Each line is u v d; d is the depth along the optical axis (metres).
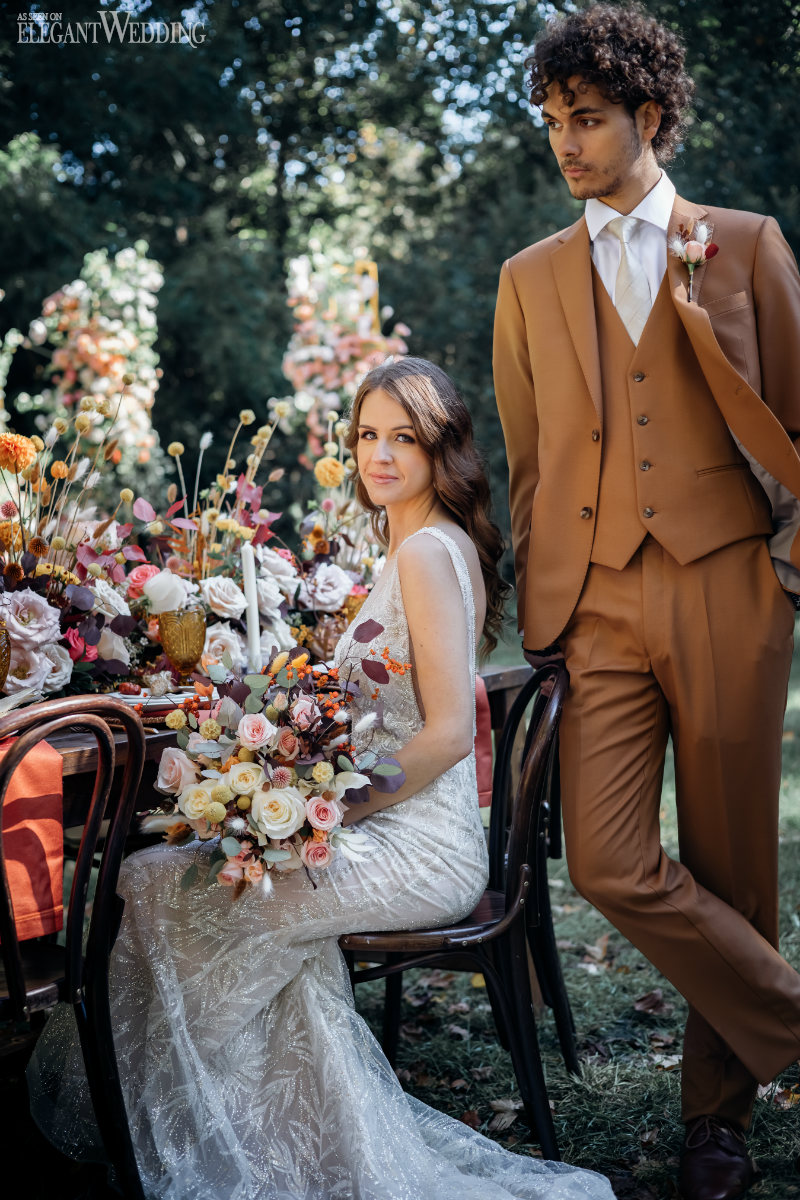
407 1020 2.95
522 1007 2.14
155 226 12.40
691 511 2.10
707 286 2.10
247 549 2.59
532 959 2.88
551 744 2.09
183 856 2.04
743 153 8.81
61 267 10.93
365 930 2.02
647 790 2.18
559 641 2.30
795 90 8.46
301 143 13.83
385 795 2.06
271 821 1.87
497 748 2.62
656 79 2.06
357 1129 1.89
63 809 1.98
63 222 11.02
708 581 2.11
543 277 2.27
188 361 11.95
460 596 2.10
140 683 2.46
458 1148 2.04
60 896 1.79
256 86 13.18
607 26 2.03
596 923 3.49
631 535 2.14
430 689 2.06
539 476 2.38
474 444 2.30
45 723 1.61
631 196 2.14
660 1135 2.32
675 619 2.12
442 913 2.07
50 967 1.83
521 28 11.79
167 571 2.39
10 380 11.08
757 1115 2.36
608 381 2.19
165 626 2.38
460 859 2.10
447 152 13.38
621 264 2.16
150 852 2.07
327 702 1.95
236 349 11.30
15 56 11.02
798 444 2.09
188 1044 1.92
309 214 13.99
